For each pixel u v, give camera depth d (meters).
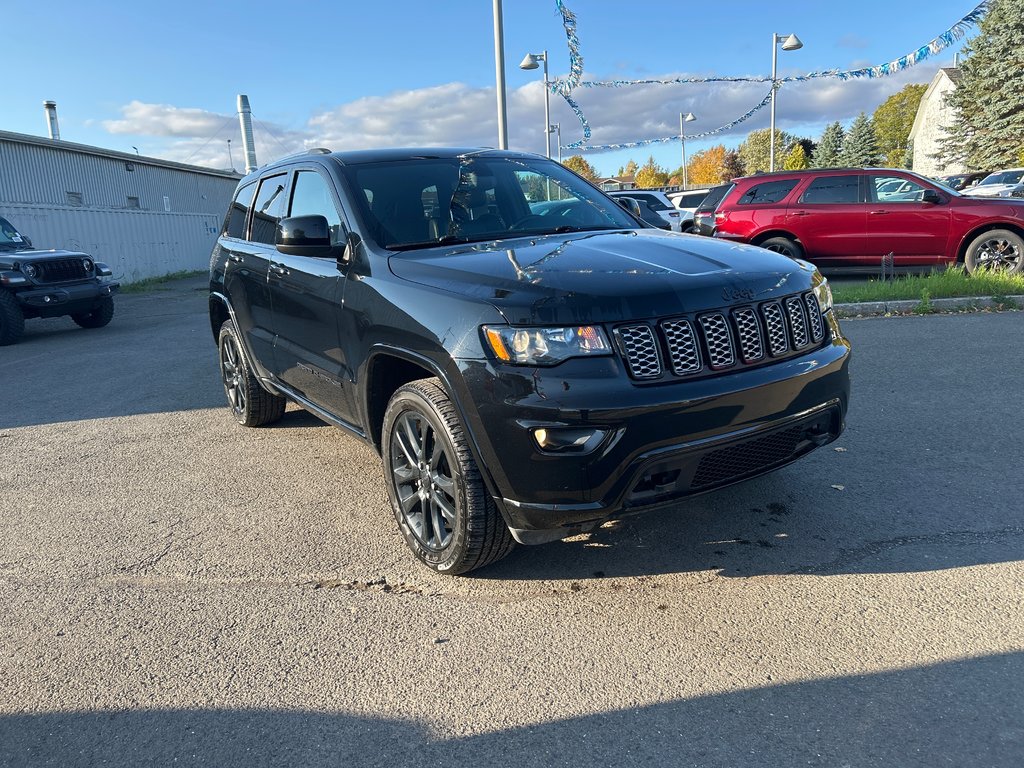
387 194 3.89
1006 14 38.78
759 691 2.37
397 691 2.48
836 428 3.24
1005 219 10.19
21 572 3.48
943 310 8.62
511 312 2.70
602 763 2.11
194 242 30.95
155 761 2.21
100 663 2.73
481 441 2.78
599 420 2.59
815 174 11.42
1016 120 39.53
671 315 2.74
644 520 3.65
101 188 25.28
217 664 2.69
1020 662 2.43
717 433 2.74
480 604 3.01
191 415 6.17
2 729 2.39
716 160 87.19
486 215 3.99
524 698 2.41
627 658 2.59
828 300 3.34
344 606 3.05
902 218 10.79
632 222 4.36
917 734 2.14
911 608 2.78
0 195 20.67
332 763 2.17
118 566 3.50
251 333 5.03
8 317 11.20
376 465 4.72
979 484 3.81
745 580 3.06
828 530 3.43
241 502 4.21
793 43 21.67
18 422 6.26
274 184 4.88
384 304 3.22
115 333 12.16
